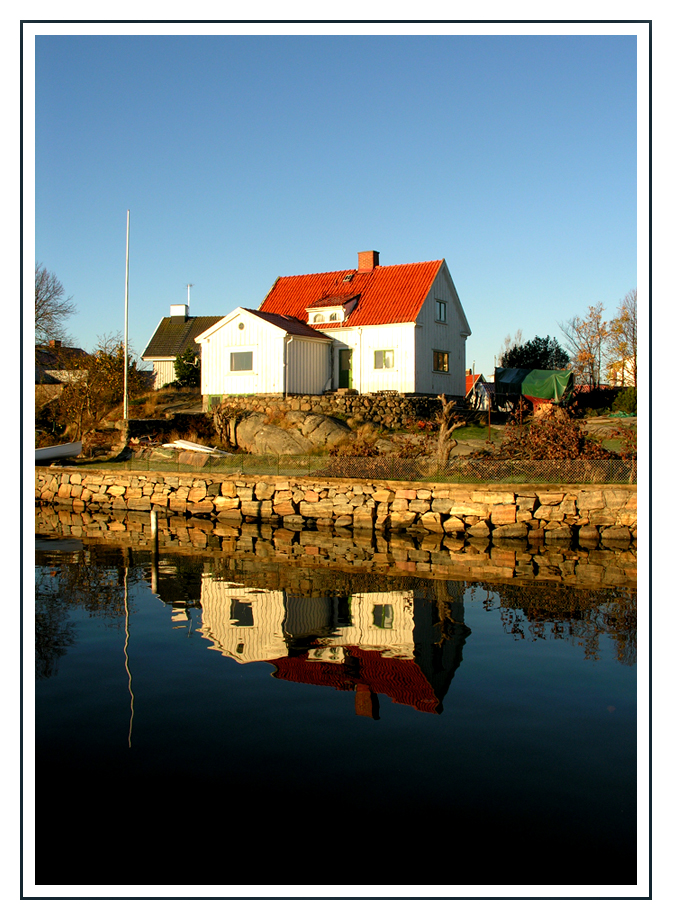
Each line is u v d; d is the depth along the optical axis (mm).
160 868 4203
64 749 5660
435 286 32531
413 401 28281
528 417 22250
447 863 4223
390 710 6473
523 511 17859
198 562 14086
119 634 8859
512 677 7332
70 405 30562
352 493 20016
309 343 31125
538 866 4211
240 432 27750
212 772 5289
